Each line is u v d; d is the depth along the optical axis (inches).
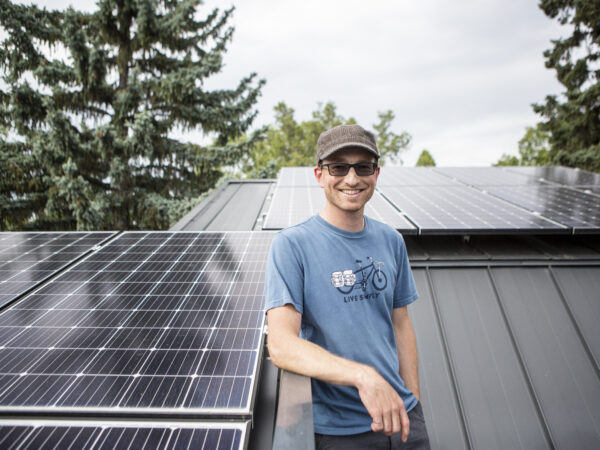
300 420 52.4
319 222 81.0
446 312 192.1
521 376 168.4
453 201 288.8
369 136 75.5
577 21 878.4
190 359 111.8
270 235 214.1
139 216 676.1
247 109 716.7
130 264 179.9
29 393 99.2
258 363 109.8
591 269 211.8
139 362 110.7
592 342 179.3
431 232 221.3
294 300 69.9
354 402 73.0
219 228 293.1
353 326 73.6
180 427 89.4
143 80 628.7
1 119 552.4
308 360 60.6
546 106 935.0
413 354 87.7
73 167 490.0
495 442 148.0
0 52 519.2
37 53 546.9
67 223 695.7
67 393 99.2
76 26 513.3
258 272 167.8
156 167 703.1
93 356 114.0
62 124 491.5
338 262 75.9
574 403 159.3
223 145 723.4
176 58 709.3
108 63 657.0
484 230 219.0
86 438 86.7
